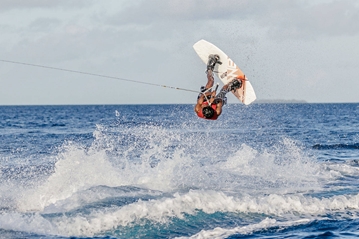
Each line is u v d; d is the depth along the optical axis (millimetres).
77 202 23375
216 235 20500
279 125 115750
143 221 21609
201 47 29828
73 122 132625
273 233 20984
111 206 22750
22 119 159375
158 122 125062
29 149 58688
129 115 186625
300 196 26578
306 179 33938
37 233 19531
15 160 47656
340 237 20500
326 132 90750
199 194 24344
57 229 20031
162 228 20969
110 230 20500
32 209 24719
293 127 107000
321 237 20469
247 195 26828
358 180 34062
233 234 20719
